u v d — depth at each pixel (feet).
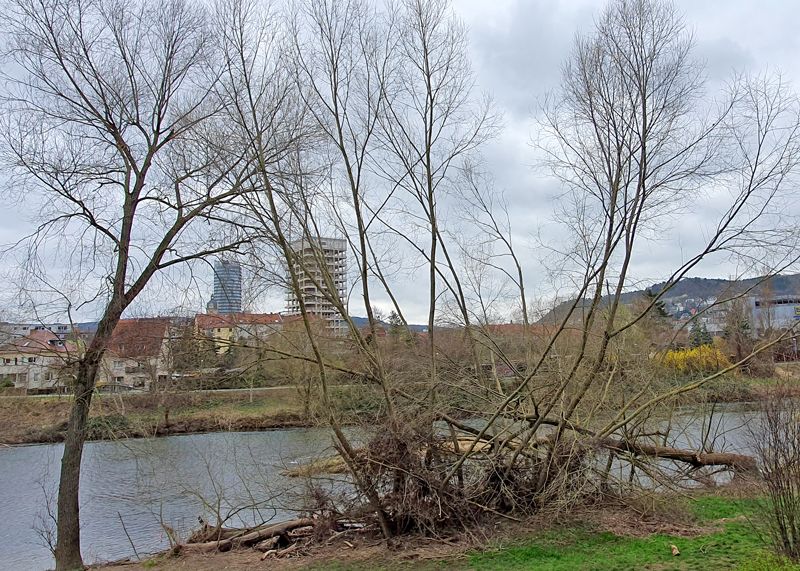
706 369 44.88
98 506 56.13
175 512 52.26
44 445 74.69
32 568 45.27
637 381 42.50
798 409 22.53
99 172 41.32
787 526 21.68
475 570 29.14
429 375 39.22
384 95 40.50
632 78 35.68
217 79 42.55
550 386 39.93
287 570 31.94
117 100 40.86
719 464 42.52
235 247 41.86
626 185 36.19
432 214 40.75
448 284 42.22
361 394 38.27
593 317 38.47
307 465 38.91
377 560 32.22
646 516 36.45
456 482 37.96
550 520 36.06
